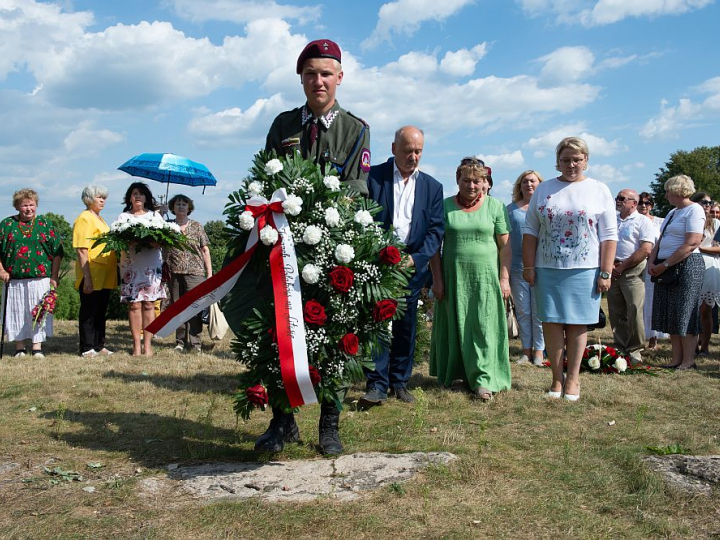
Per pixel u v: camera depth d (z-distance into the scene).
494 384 5.94
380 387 5.56
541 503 3.29
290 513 3.15
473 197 6.20
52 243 8.80
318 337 3.68
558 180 5.84
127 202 8.69
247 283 4.02
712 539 2.93
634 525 3.08
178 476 3.71
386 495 3.38
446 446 4.25
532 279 5.98
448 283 6.24
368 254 3.89
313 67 4.38
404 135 5.61
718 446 4.31
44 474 3.74
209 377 6.93
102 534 2.96
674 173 56.31
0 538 2.89
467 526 3.04
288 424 4.35
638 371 7.18
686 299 7.73
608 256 5.66
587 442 4.39
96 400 5.71
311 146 4.48
